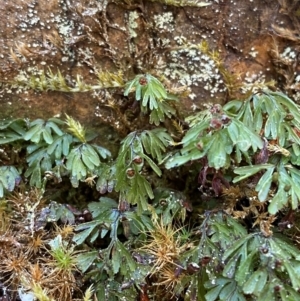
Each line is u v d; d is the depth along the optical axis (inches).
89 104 5.0
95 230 4.7
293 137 4.3
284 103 4.5
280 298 3.9
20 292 4.5
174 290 4.4
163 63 5.0
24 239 4.7
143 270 4.5
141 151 4.5
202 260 4.3
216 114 4.3
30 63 4.9
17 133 4.9
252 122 4.5
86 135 5.0
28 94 4.9
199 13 4.9
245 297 4.1
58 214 4.8
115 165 4.8
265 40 4.9
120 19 4.9
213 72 5.0
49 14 4.8
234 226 4.5
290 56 4.9
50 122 4.9
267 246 4.1
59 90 4.9
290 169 4.2
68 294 4.5
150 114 4.7
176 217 4.8
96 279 4.6
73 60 4.9
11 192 4.9
